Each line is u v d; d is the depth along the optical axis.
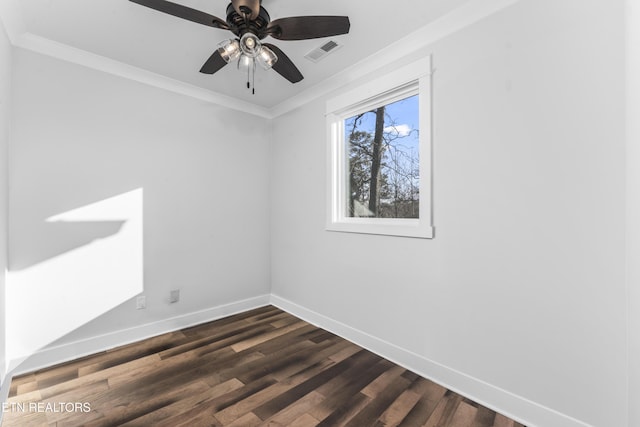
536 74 1.50
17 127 1.98
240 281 3.21
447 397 1.75
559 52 1.43
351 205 2.71
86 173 2.26
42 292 2.07
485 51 1.69
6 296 1.92
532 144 1.52
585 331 1.37
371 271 2.36
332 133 2.71
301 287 3.06
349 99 2.52
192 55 2.26
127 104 2.45
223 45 1.62
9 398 1.71
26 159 2.01
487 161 1.68
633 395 1.17
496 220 1.65
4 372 1.86
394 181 2.36
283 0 1.67
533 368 1.52
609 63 1.30
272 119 3.45
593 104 1.34
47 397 1.72
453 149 1.83
